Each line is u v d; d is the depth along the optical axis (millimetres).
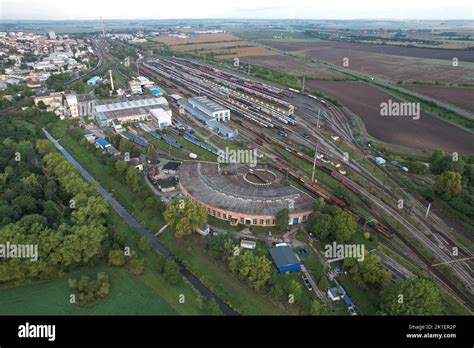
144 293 110750
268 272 111000
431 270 123438
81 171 192750
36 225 120625
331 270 121000
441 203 161500
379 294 106250
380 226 143750
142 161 198125
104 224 140250
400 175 189250
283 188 160500
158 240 137500
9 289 110938
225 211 144875
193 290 113312
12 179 161625
